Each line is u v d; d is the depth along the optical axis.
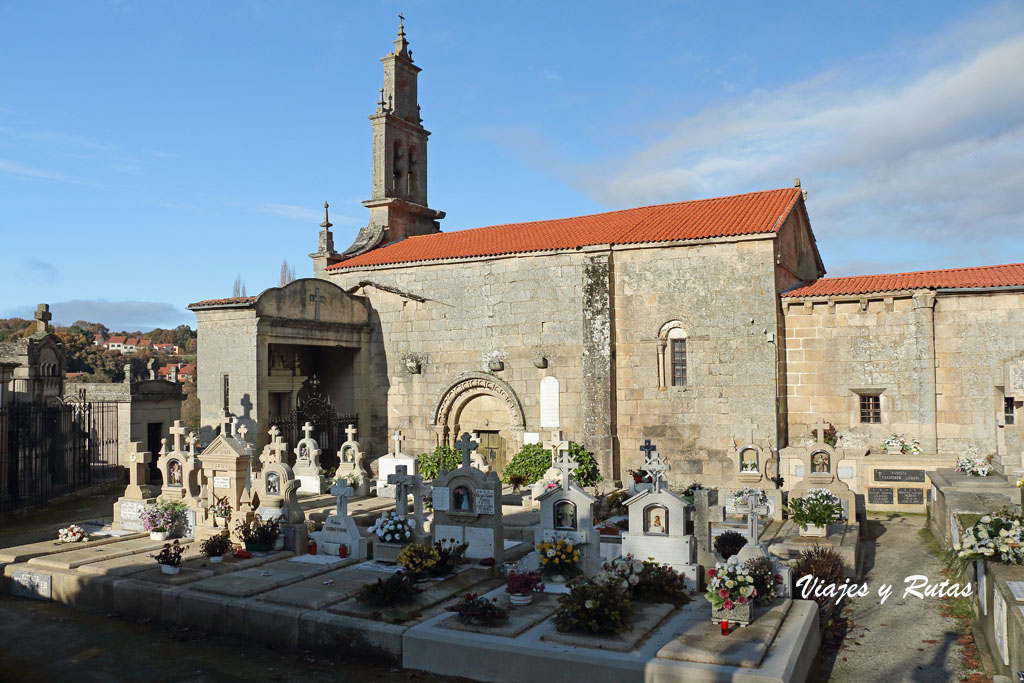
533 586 13.74
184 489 20.27
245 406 29.14
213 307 29.66
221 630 14.22
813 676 12.10
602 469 28.22
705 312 27.66
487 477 16.55
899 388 26.17
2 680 12.16
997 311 25.11
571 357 29.89
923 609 15.10
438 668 12.12
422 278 33.22
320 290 31.98
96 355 92.44
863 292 26.52
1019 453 20.16
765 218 28.28
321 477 27.97
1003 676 10.41
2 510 25.00
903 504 23.91
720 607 12.16
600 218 33.75
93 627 14.65
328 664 12.62
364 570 16.28
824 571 15.12
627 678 10.80
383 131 38.50
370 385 34.44
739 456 23.42
